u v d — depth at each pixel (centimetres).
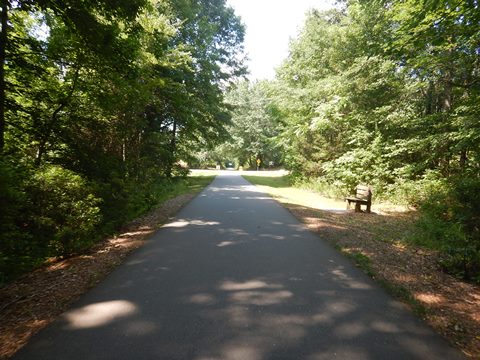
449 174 1340
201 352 288
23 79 874
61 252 598
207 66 2166
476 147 1061
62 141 929
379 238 764
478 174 1085
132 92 1051
